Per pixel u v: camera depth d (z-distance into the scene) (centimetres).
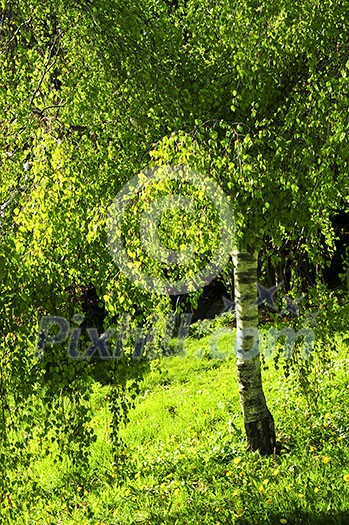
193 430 816
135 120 500
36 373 450
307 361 571
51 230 438
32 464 724
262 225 452
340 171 448
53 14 544
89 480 694
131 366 466
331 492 507
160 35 511
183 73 525
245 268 634
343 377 815
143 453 757
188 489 591
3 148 514
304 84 507
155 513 558
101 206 443
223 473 618
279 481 560
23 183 494
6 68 553
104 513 585
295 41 515
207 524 515
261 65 507
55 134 486
